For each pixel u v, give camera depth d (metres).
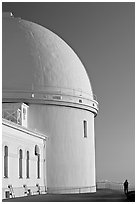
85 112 43.44
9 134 30.06
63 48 44.69
